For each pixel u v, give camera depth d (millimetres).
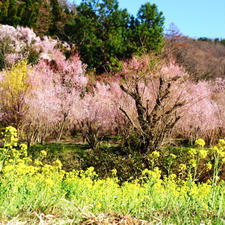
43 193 3162
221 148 3285
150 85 14922
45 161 9742
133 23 28516
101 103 14523
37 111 13281
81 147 12359
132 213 3057
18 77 14086
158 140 10680
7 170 3252
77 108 14688
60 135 14242
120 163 9266
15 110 13344
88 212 2820
